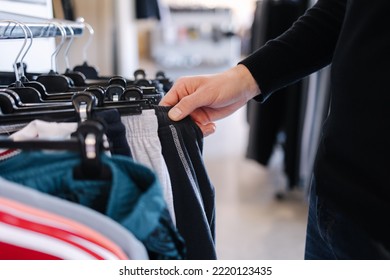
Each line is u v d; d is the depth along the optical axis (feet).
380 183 1.78
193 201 1.88
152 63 21.01
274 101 7.32
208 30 20.27
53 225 1.12
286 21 6.91
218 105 2.34
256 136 7.50
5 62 2.91
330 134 2.03
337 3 2.42
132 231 1.25
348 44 1.91
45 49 3.27
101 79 3.10
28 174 1.38
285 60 2.40
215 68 20.90
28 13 2.97
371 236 1.82
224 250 6.08
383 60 1.75
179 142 1.92
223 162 9.92
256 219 7.06
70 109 1.78
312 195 2.30
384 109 1.76
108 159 1.39
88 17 6.24
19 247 1.09
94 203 1.42
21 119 1.69
